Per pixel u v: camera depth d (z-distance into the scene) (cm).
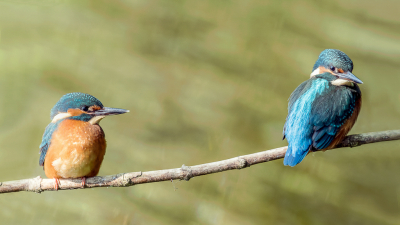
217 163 682
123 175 682
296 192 727
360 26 1056
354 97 689
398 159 736
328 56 692
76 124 684
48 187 682
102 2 1055
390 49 992
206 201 722
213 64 930
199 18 1059
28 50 887
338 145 688
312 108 688
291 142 687
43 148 685
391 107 861
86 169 683
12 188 681
